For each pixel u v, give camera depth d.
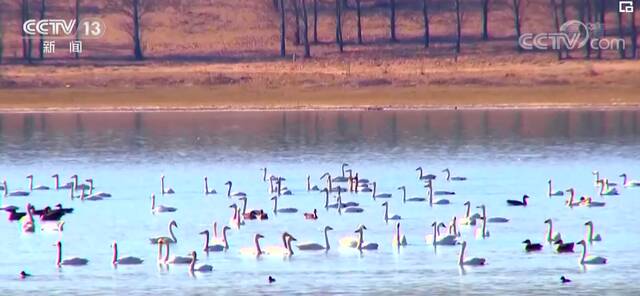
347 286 49.00
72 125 113.06
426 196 73.06
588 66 132.38
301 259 54.25
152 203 67.69
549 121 112.88
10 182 81.12
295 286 49.06
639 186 76.88
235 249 56.69
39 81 130.50
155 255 55.38
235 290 48.56
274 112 122.25
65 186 77.88
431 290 48.25
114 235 60.41
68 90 128.38
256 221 64.38
